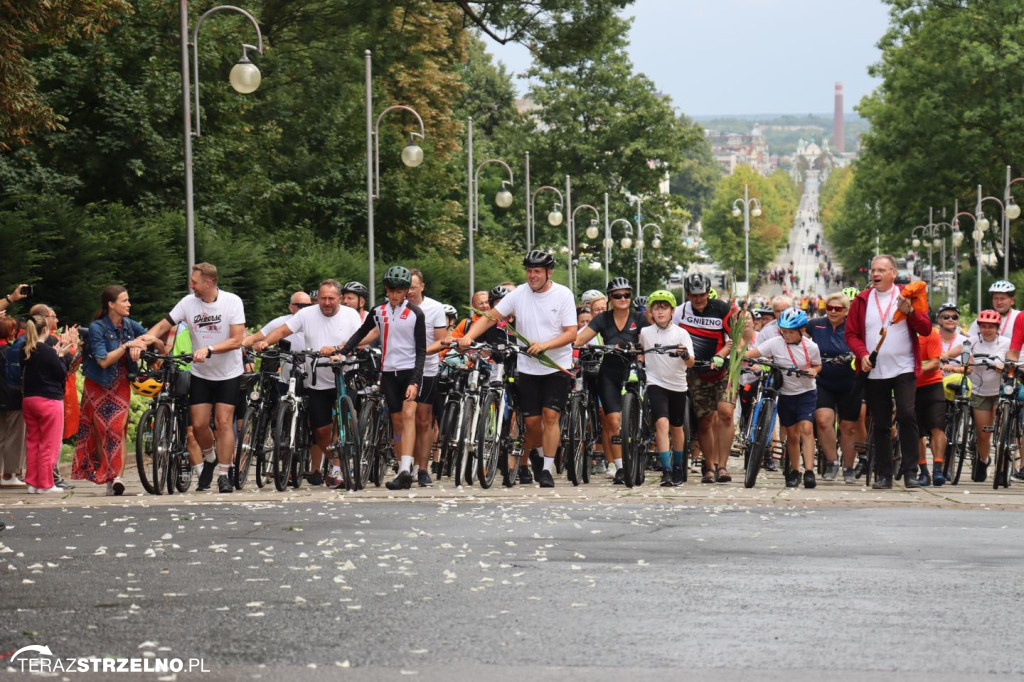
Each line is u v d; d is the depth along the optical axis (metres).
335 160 152.38
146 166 104.56
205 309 41.75
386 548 27.14
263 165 136.88
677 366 44.81
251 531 29.89
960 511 35.34
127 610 20.30
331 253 127.94
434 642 18.14
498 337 46.88
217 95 111.94
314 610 20.36
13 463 47.53
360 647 17.80
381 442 44.91
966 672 16.61
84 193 104.69
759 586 22.67
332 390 43.88
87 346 41.88
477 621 19.58
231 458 42.31
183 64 68.19
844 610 20.55
